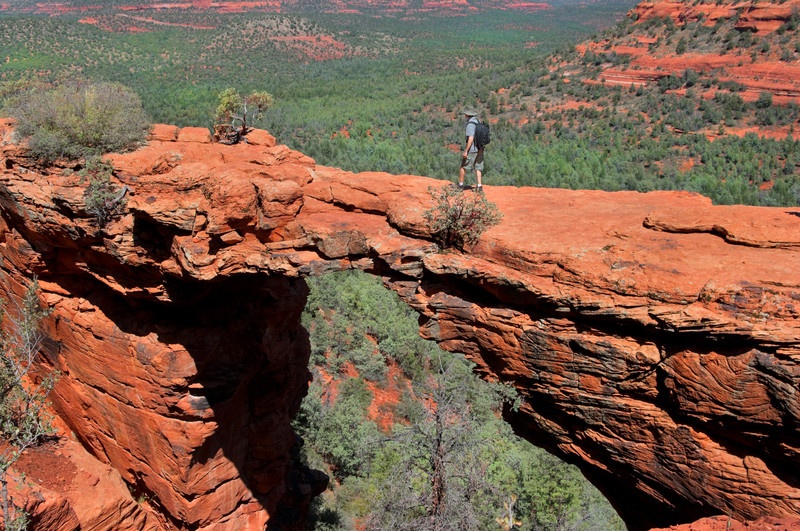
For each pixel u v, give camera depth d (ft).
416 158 193.77
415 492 52.70
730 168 171.63
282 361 62.13
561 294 34.83
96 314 55.16
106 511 50.75
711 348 31.60
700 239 35.78
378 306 121.19
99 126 50.29
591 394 36.40
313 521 72.95
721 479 32.99
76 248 50.55
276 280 57.93
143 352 53.01
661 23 311.47
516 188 50.42
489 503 60.80
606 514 72.54
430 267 39.52
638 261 33.94
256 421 61.98
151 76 400.47
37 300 53.06
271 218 43.75
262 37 583.99
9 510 41.34
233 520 60.95
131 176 47.03
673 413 34.22
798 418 29.12
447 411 50.52
